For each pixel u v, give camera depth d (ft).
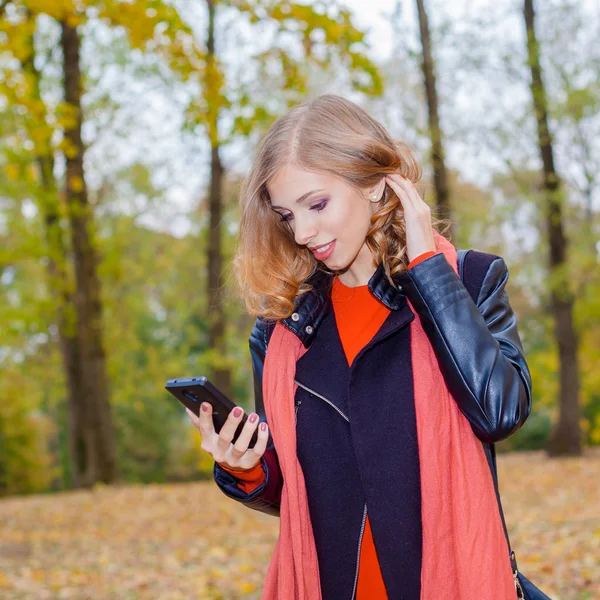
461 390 4.91
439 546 4.95
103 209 60.85
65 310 47.83
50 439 106.01
